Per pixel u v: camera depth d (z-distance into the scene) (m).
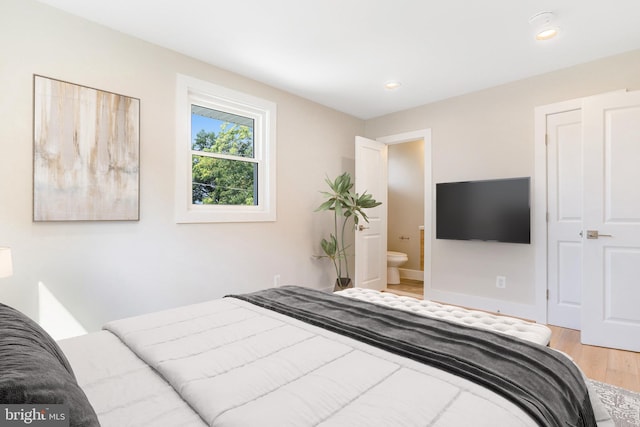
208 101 3.03
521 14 2.22
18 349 0.67
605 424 1.10
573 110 2.98
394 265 5.09
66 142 2.18
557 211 3.08
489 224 3.39
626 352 2.48
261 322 1.41
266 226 3.44
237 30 2.44
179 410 0.81
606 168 2.59
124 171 2.43
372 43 2.61
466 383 0.89
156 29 2.42
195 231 2.86
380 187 4.42
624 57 2.73
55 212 2.13
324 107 4.08
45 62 2.12
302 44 2.63
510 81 3.33
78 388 0.65
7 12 1.99
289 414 0.74
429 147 3.97
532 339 1.39
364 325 1.36
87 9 2.18
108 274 2.38
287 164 3.65
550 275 3.12
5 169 1.98
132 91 2.49
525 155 3.26
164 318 1.45
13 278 2.01
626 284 2.51
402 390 0.84
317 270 4.00
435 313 1.72
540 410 0.80
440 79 3.29
